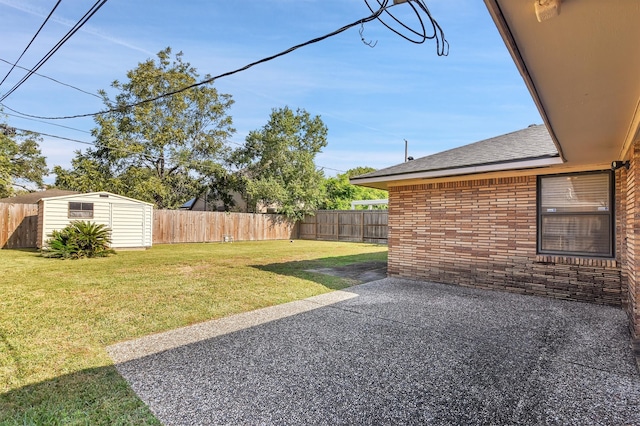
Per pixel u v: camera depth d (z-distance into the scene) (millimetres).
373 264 9742
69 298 5453
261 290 6215
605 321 4461
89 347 3502
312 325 4270
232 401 2508
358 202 22281
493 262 6367
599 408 2453
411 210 7492
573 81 2389
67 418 2270
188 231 17531
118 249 13430
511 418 2328
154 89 20938
